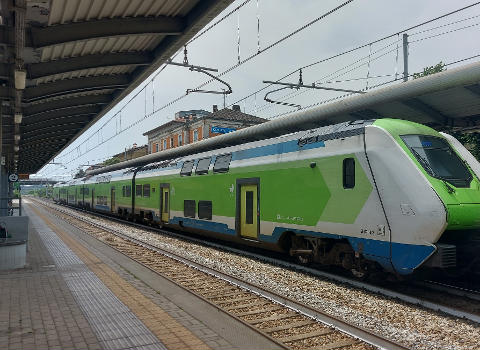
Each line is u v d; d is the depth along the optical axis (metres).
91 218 28.28
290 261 11.45
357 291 8.07
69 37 7.74
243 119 45.06
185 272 9.74
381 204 7.90
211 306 6.68
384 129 8.16
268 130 16.58
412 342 5.35
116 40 9.10
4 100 10.84
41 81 10.61
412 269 7.34
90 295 7.10
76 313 6.08
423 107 12.12
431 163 7.76
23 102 10.91
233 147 13.38
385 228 7.81
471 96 10.99
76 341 4.98
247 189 12.21
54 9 7.03
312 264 10.66
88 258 10.89
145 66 10.59
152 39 9.33
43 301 6.71
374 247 8.02
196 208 15.14
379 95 11.90
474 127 13.30
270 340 5.20
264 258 11.61
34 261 10.41
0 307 6.36
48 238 15.36
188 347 4.83
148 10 7.86
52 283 7.98
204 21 7.84
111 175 28.59
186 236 17.34
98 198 31.64
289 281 8.86
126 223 24.31
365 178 8.28
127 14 7.89
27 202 71.19
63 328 5.43
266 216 11.20
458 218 7.07
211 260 11.41
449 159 8.14
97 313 6.09
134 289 7.55
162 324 5.64
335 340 5.36
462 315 6.38
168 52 9.43
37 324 5.59
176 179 17.05
